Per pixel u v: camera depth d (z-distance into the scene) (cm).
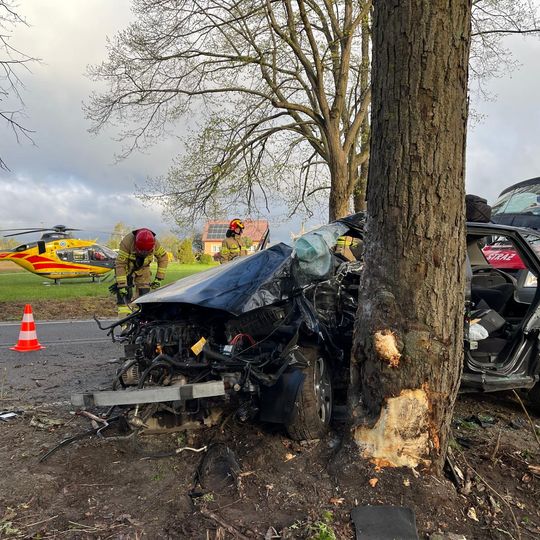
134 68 1401
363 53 1631
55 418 458
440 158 299
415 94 297
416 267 303
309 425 372
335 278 444
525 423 462
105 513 297
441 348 306
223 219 1638
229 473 338
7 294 1814
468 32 300
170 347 371
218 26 1395
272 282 389
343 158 1488
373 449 314
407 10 294
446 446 321
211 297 374
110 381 595
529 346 454
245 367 348
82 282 2667
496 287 551
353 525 278
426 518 285
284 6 1401
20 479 335
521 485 334
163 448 387
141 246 698
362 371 325
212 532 276
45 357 742
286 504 300
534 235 537
